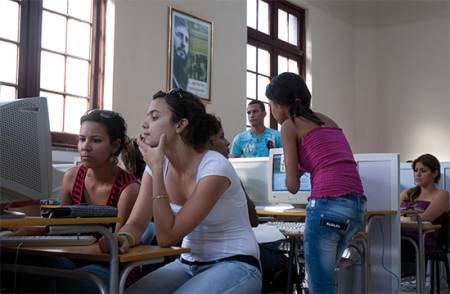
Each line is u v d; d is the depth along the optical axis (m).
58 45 4.23
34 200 1.49
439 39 7.57
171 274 1.50
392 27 7.96
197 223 1.39
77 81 4.35
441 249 3.57
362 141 8.00
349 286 2.81
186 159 1.50
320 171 2.01
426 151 7.59
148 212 1.48
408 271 3.63
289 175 2.09
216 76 5.43
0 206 1.36
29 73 4.00
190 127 1.49
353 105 8.03
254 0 6.41
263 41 6.46
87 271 1.35
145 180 1.53
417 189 3.97
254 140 4.43
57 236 1.52
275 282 2.33
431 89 7.61
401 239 3.40
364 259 2.76
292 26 7.07
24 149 1.36
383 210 3.07
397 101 7.86
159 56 4.84
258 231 2.31
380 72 8.02
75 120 4.31
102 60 4.49
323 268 1.99
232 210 1.46
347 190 1.97
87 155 1.74
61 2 4.27
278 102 2.14
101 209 1.29
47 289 1.58
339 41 7.78
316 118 2.08
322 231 1.97
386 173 3.10
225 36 5.57
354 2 7.76
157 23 4.84
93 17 4.49
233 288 1.35
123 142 1.83
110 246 1.23
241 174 3.49
